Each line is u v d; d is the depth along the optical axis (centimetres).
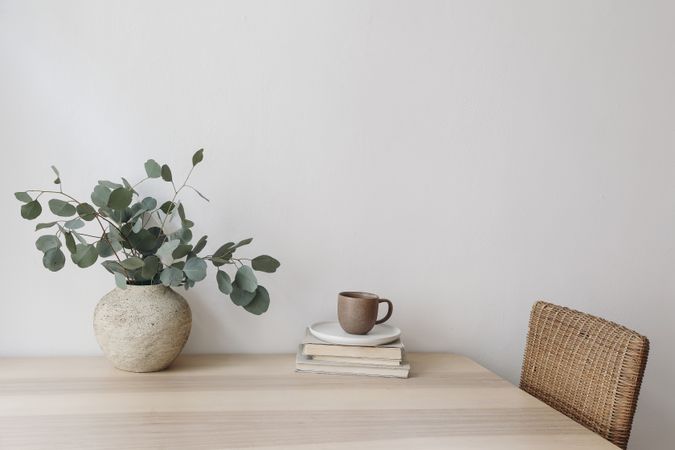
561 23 158
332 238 150
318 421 104
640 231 167
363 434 99
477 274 158
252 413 107
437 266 156
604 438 108
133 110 139
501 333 160
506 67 155
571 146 161
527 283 161
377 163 151
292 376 130
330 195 149
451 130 154
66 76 136
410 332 156
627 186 165
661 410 172
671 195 168
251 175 145
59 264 120
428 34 151
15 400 109
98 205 124
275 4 143
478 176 156
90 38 136
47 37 134
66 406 107
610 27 161
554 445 97
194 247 134
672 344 171
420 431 101
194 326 146
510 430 103
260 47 143
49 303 139
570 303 164
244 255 147
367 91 149
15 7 132
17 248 136
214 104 142
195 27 140
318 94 147
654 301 169
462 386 128
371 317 133
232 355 146
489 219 158
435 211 155
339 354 131
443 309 157
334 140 148
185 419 103
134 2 137
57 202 118
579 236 163
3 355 138
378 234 152
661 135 166
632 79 163
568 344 127
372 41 148
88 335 141
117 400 111
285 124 146
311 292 150
